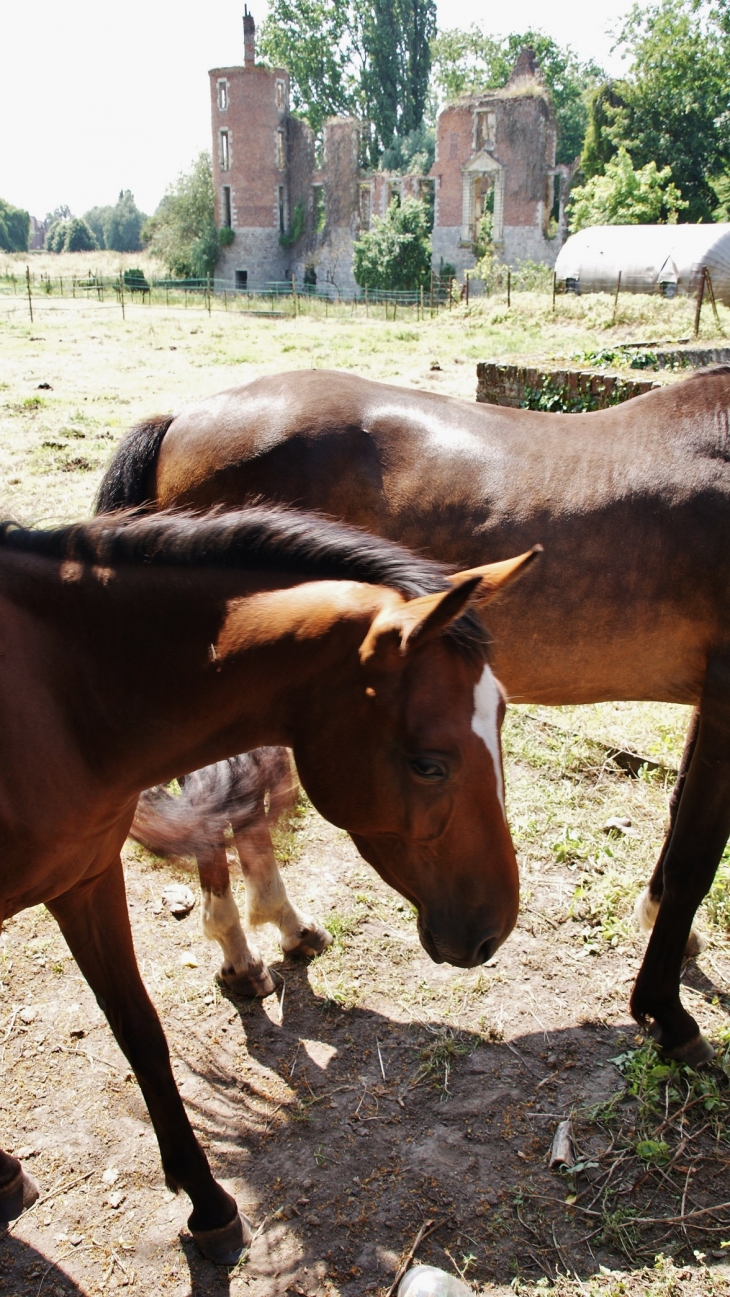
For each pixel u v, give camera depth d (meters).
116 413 11.50
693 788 2.98
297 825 4.10
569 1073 2.94
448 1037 3.06
